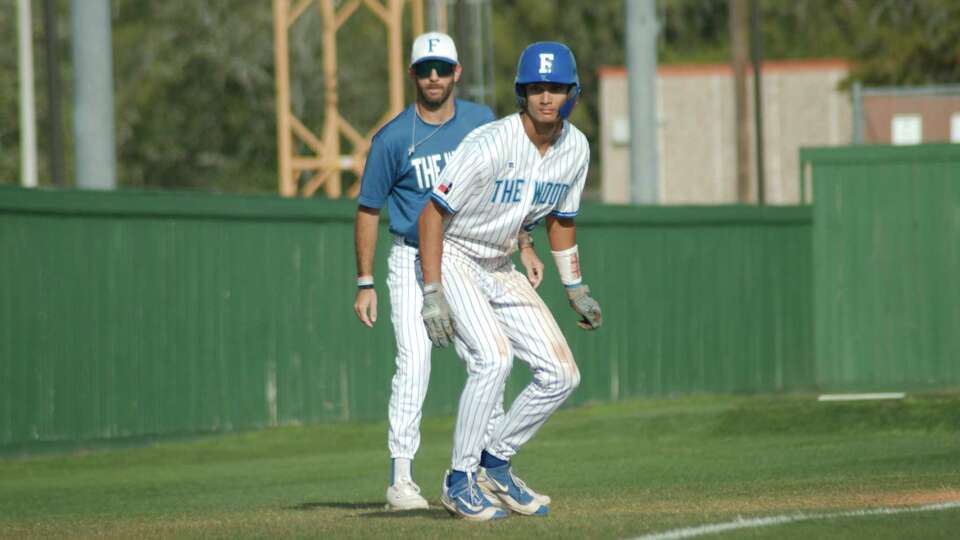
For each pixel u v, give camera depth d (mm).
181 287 50312
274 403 52969
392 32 105875
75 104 56938
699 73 165625
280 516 25266
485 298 23359
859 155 66250
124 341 48688
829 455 39062
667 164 166750
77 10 56625
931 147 64688
